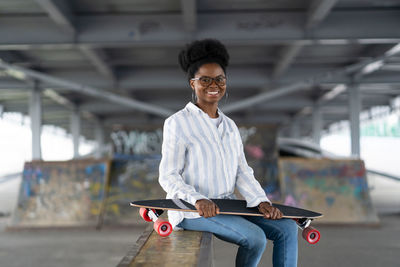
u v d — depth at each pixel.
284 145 10.65
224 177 1.59
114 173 6.55
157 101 19.70
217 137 1.59
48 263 4.22
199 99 1.65
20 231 5.88
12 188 12.90
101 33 8.77
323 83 13.74
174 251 1.37
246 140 6.79
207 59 1.60
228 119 1.71
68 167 6.55
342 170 6.58
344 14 8.61
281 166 6.60
